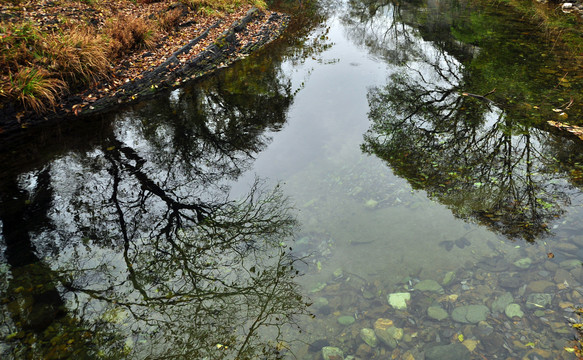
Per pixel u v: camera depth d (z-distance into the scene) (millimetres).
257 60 12711
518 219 4457
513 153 5863
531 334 3074
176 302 3945
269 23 16875
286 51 13781
